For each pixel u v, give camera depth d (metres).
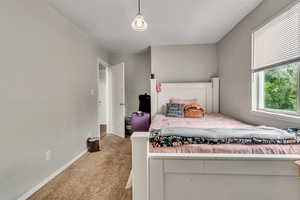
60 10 2.11
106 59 4.07
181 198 1.07
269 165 1.01
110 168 2.22
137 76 4.28
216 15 2.28
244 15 2.29
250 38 2.19
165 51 3.69
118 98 3.96
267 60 1.87
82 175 2.03
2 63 1.39
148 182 1.06
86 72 2.94
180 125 2.12
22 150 1.58
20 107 1.56
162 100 3.56
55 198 1.58
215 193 1.05
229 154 1.04
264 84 2.04
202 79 3.64
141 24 1.58
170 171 1.04
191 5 2.01
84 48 2.87
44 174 1.86
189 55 3.65
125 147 3.12
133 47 3.81
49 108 1.96
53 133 2.03
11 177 1.46
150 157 1.04
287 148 1.06
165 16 2.30
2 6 1.39
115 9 2.09
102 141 3.54
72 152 2.45
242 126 2.02
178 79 3.69
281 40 1.64
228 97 2.97
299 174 0.91
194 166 1.03
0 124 1.37
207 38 3.26
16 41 1.52
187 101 3.30
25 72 1.62
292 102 1.60
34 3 1.73
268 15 1.81
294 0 1.43
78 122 2.64
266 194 1.03
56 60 2.10
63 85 2.25
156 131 1.36
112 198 1.58
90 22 2.47
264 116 1.88
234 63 2.71
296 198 1.02
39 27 1.80
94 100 3.28
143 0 1.89
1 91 1.38
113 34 2.98
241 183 1.04
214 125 2.10
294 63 1.50
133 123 3.73
